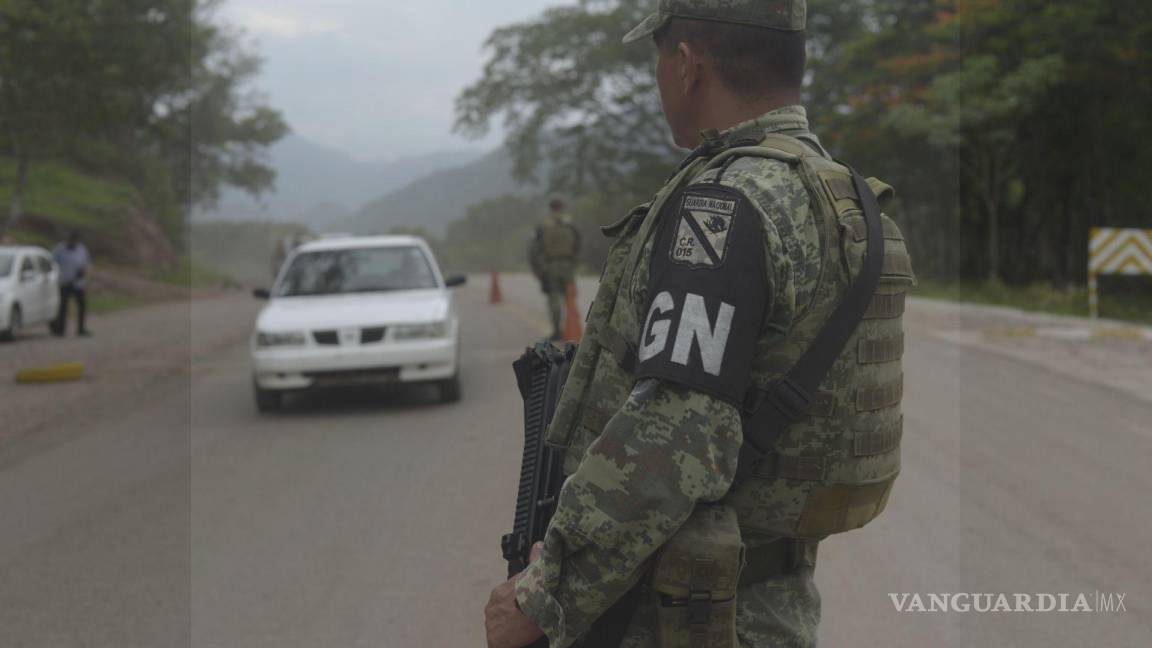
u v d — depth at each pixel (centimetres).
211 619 418
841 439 158
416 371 913
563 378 189
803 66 171
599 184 4809
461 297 2655
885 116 2520
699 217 151
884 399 162
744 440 154
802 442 157
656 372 145
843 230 155
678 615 154
